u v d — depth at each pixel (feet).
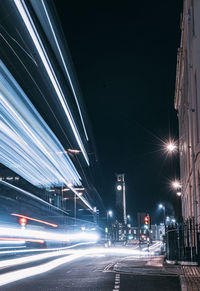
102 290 36.60
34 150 139.03
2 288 38.86
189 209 101.71
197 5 75.36
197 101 76.69
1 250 83.87
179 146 156.15
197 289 34.88
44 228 110.93
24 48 131.03
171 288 37.70
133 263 69.46
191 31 82.84
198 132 76.43
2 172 113.29
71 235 165.68
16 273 54.85
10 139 111.34
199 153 73.00
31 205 98.84
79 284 41.75
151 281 43.52
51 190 170.09
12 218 85.81
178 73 125.29
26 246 98.48
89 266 68.59
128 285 40.27
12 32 121.60
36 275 52.42
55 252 120.06
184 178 127.34
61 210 142.31
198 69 74.28
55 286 40.27
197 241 63.93
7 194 84.12
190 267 59.16
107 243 207.51
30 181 131.03
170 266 61.31
